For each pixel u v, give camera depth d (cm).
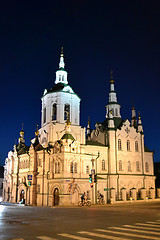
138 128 7438
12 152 7875
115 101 7688
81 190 5472
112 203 5722
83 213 3095
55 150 5647
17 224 2086
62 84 6812
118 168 6675
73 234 1609
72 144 5534
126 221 2247
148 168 7394
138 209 3759
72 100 6625
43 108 6881
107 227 1895
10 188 7469
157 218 2475
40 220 2366
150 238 1451
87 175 5684
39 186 5959
